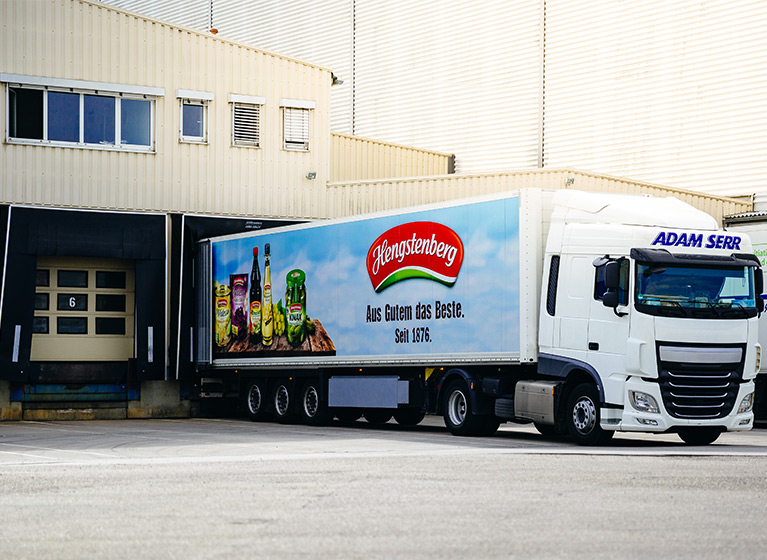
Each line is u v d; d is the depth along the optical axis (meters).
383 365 20.53
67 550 7.70
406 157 33.94
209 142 27.95
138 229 26.64
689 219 17.23
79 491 10.85
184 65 27.77
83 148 26.73
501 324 18.05
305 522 8.79
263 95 28.52
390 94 38.53
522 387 18.00
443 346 19.20
